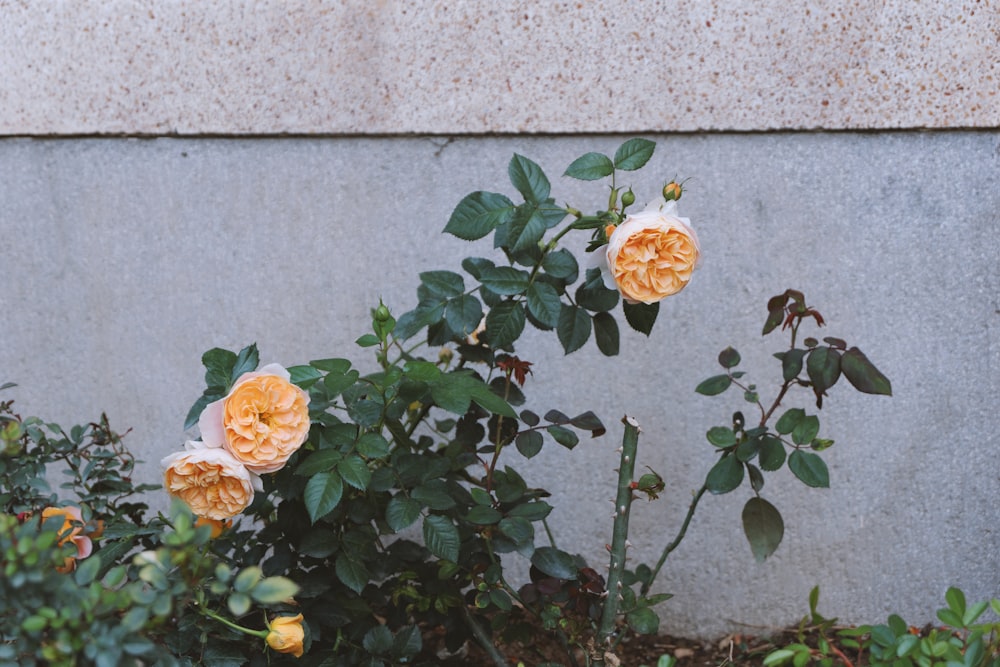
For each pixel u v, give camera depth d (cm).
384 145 252
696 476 257
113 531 186
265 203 256
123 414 269
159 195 258
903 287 246
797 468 197
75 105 254
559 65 242
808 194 244
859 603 260
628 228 174
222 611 186
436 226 254
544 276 202
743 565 260
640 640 262
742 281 249
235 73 249
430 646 248
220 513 175
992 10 232
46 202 261
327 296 259
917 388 249
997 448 250
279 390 173
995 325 246
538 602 204
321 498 175
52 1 250
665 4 237
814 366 191
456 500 204
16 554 139
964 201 242
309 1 245
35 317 267
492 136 248
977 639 154
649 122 242
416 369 188
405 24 244
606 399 256
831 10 234
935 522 254
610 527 261
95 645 135
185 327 264
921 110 237
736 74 238
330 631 208
